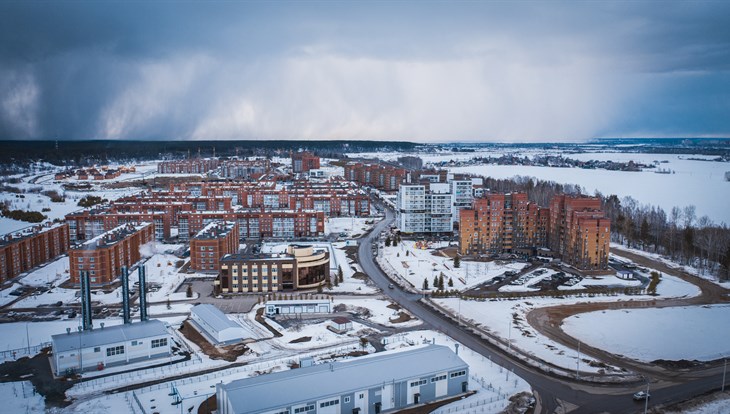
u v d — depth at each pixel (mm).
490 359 143500
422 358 126438
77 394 123562
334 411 111062
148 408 115812
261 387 109938
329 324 171000
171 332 166000
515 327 168625
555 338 159500
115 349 140375
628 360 143750
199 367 138625
